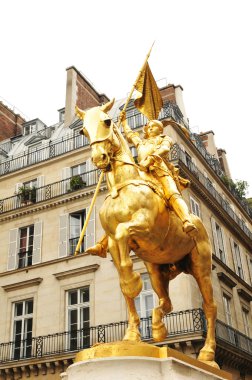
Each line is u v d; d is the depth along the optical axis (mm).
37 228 25453
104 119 4523
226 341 20562
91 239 23578
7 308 24250
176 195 4543
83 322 22172
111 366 3490
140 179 4609
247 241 31219
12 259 25484
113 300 21641
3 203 27672
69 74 32125
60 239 24469
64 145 28328
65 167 27125
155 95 6012
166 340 19109
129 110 26875
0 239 26531
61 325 22391
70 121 31047
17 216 26547
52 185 26672
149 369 3496
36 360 21828
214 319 4957
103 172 4777
